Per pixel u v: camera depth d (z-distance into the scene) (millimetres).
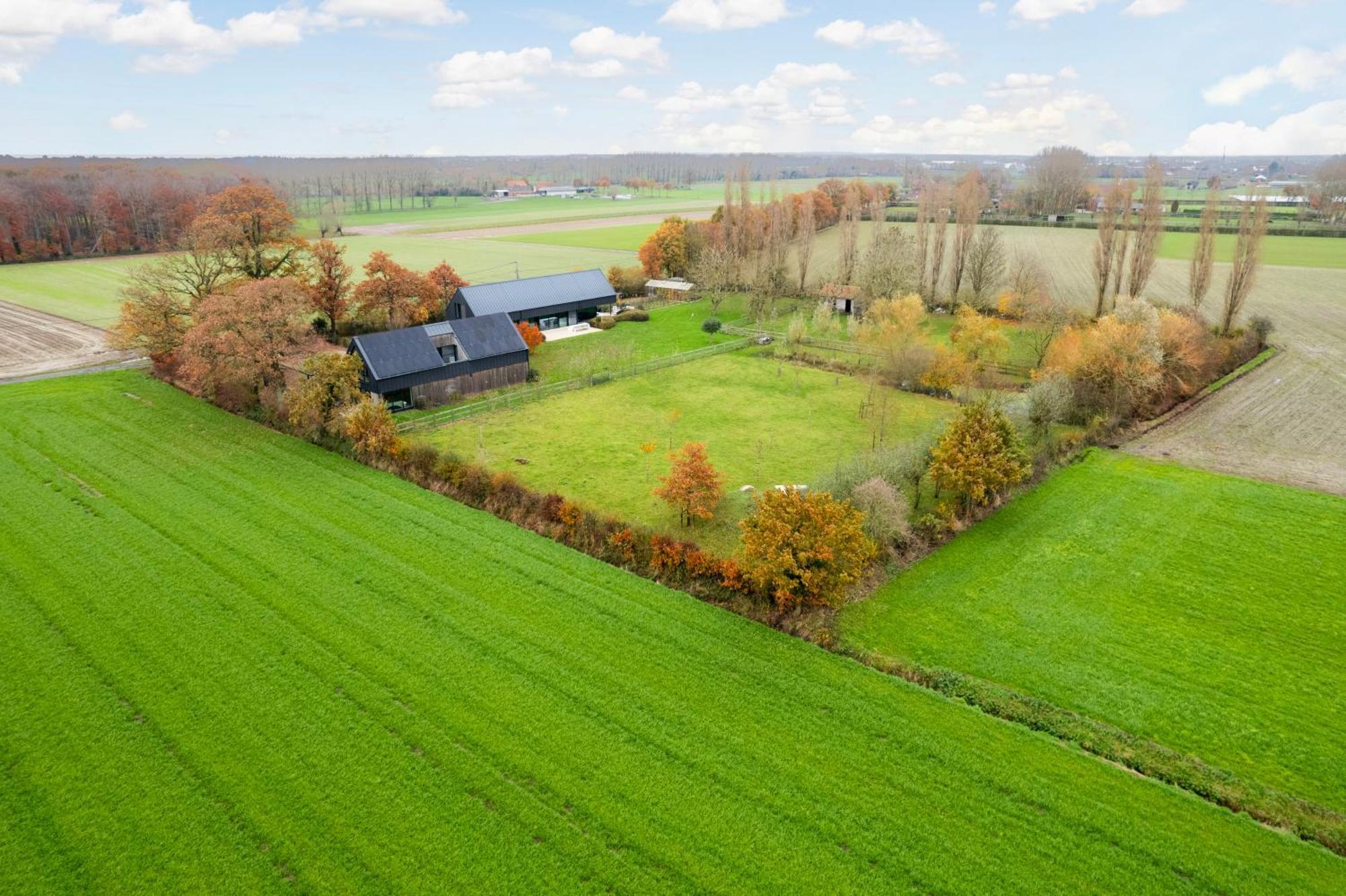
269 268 79188
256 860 22719
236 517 42719
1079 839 23781
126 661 31047
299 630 33094
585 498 46656
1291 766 27125
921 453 46750
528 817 24219
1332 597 36906
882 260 90562
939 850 23312
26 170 195750
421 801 24750
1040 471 50094
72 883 21969
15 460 49500
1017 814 24656
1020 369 72312
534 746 26969
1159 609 36062
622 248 156875
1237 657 32719
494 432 57344
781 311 98000
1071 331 65438
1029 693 30469
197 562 38062
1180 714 29469
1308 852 23672
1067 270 111188
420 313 81125
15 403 60031
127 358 73938
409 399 62812
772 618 34312
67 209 141500
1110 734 28312
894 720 28500
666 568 37562
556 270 129750
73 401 60875
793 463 52125
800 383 69188
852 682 30516
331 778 25578
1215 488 48344
